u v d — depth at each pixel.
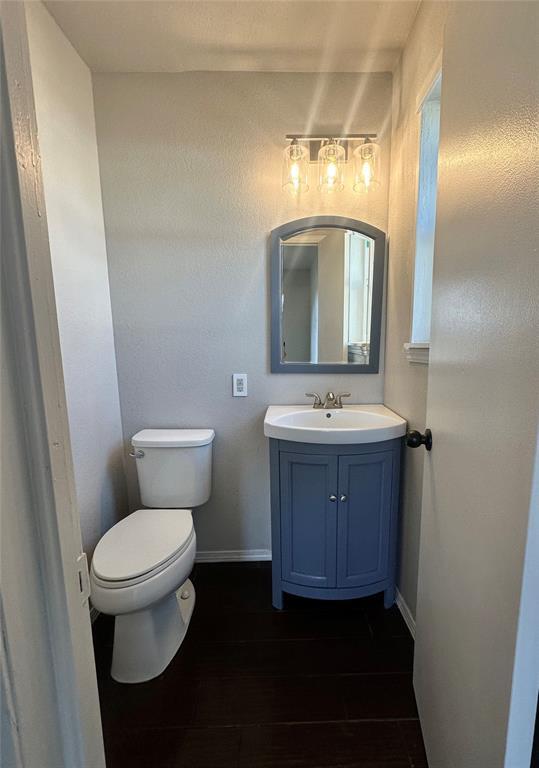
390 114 1.62
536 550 0.54
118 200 1.67
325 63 1.55
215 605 1.61
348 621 1.51
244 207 1.69
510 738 0.59
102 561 1.21
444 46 0.89
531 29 0.52
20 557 0.41
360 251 1.72
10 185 0.40
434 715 0.94
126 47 1.44
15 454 0.40
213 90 1.61
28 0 1.17
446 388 0.87
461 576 0.78
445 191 0.88
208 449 1.73
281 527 1.53
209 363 1.80
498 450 0.63
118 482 1.79
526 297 0.54
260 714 1.13
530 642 0.56
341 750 1.04
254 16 1.29
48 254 0.46
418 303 1.39
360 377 1.81
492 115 0.65
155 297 1.75
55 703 0.46
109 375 1.71
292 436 1.44
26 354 0.42
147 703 1.17
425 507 1.03
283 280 1.74
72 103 1.42
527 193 0.54
